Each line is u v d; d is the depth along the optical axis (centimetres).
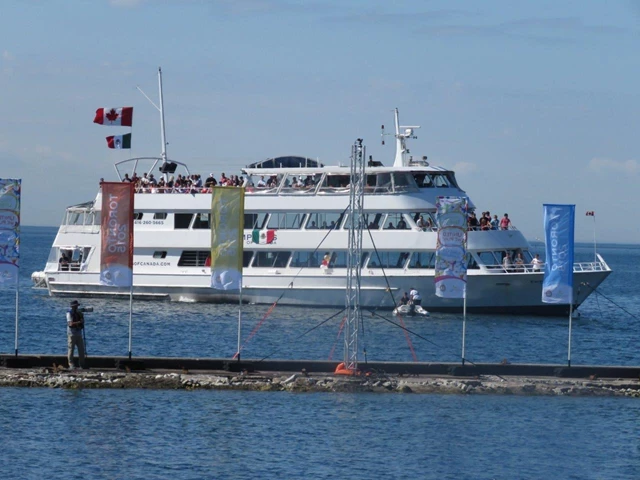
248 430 8675
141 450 8094
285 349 13462
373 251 16925
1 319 16275
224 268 10388
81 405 9288
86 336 14288
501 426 8975
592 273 16912
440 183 17175
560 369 10688
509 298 16938
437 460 8031
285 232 17350
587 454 8275
